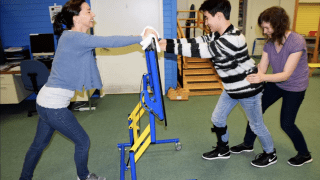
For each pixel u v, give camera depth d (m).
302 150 2.18
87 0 4.34
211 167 2.29
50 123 1.61
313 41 8.48
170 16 4.44
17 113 4.05
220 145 2.35
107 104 4.29
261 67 2.08
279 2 9.27
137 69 4.75
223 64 1.73
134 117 2.30
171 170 2.27
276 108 3.75
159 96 1.55
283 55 1.83
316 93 4.48
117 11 4.41
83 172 1.87
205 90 4.76
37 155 1.79
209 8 1.66
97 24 4.45
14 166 2.43
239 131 3.01
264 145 2.18
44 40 4.27
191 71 5.34
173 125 3.28
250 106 1.90
